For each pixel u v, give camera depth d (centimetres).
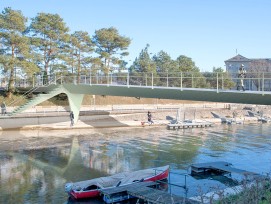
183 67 8469
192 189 2283
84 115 5622
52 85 5162
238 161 3175
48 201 2075
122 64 7250
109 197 2011
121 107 6688
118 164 3028
